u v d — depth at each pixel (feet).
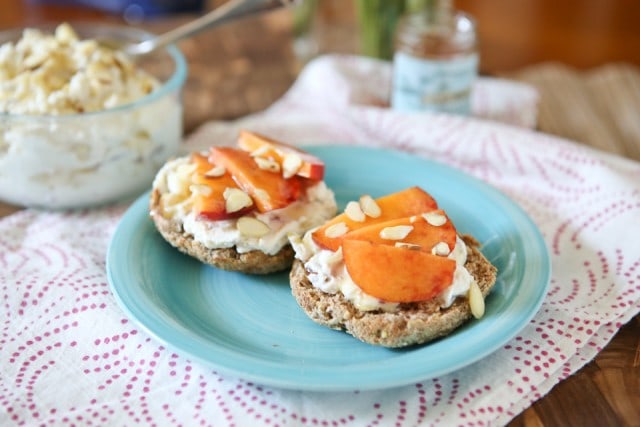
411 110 1.88
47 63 1.57
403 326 1.23
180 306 1.36
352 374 1.16
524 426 1.17
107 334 1.31
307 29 2.19
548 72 2.18
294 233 1.39
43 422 1.18
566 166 1.64
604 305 1.34
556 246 1.50
